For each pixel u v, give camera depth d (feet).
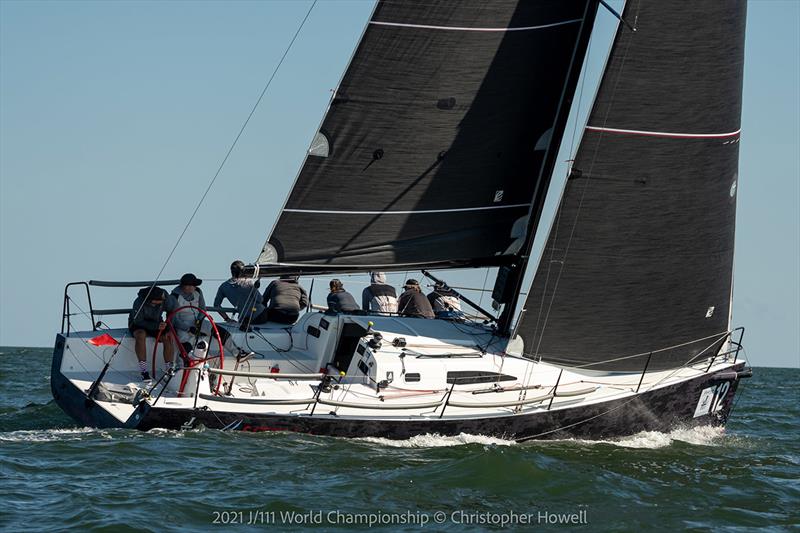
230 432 139.85
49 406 185.26
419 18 149.69
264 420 140.05
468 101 154.71
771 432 198.80
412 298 178.70
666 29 152.87
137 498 112.88
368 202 154.92
